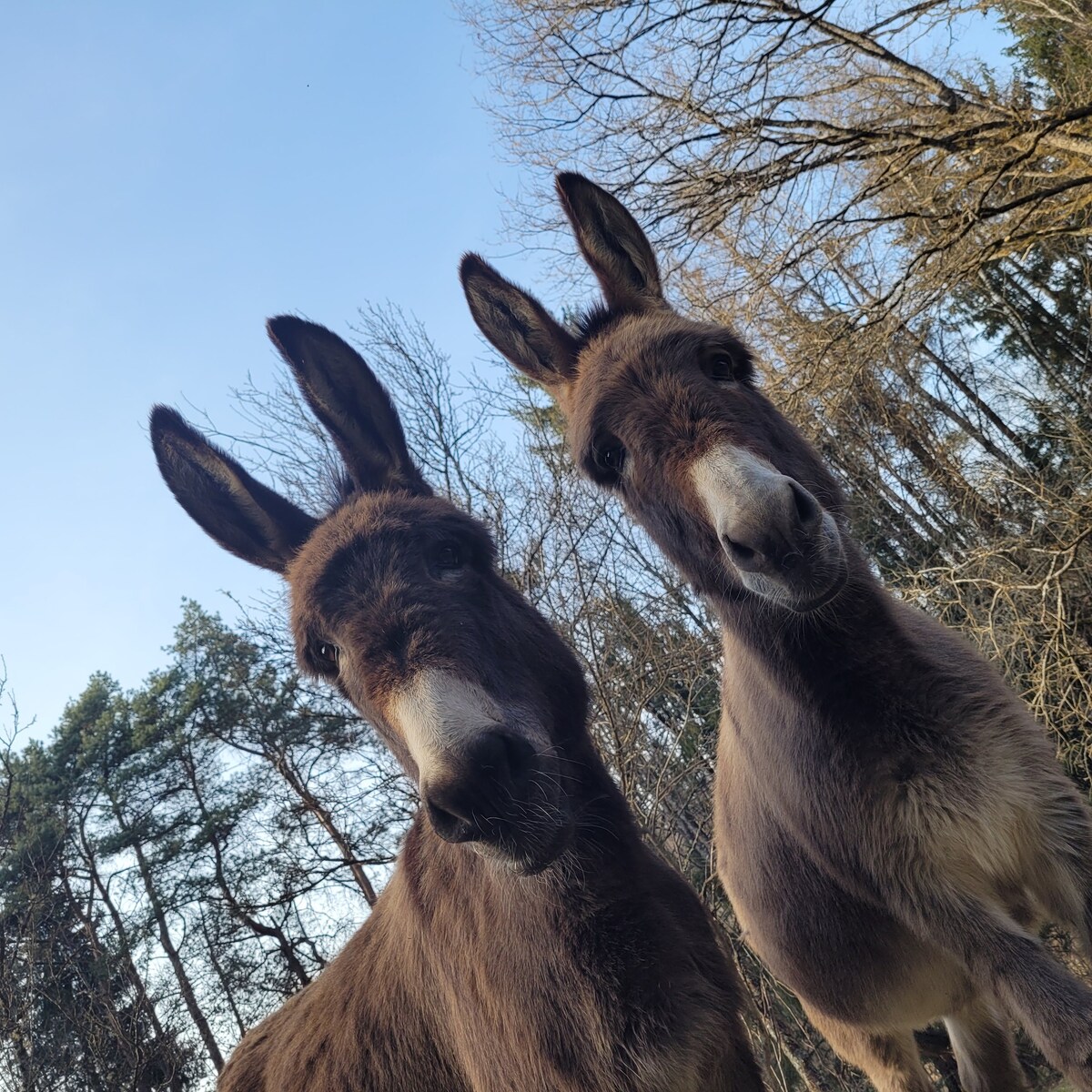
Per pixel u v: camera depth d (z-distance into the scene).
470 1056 1.07
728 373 1.23
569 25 3.78
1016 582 3.74
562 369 1.44
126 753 9.12
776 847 1.42
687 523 1.15
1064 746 3.57
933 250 3.53
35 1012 4.72
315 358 1.28
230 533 1.29
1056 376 6.66
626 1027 0.96
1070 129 3.71
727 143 3.86
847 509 1.31
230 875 7.93
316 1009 1.38
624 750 3.03
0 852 6.45
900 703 1.11
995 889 1.11
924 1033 2.33
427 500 1.16
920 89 4.05
